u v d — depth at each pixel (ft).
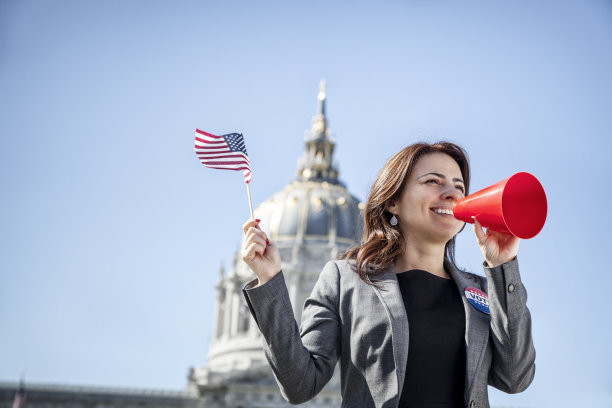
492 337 17.95
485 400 17.40
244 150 21.01
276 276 17.24
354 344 17.53
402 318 17.11
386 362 16.94
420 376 17.10
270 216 376.07
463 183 19.80
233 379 302.66
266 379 303.48
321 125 413.59
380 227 19.22
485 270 17.42
